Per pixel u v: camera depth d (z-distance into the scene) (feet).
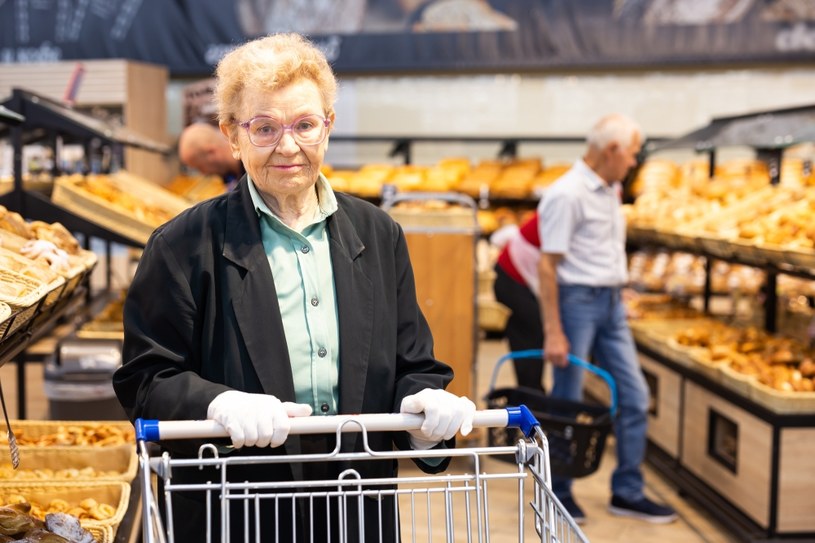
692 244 15.19
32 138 15.56
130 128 26.61
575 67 28.04
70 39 29.35
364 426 4.66
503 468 14.28
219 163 15.87
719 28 27.02
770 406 11.35
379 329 5.51
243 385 5.23
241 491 5.26
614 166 12.27
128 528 7.67
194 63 29.17
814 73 27.86
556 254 12.31
